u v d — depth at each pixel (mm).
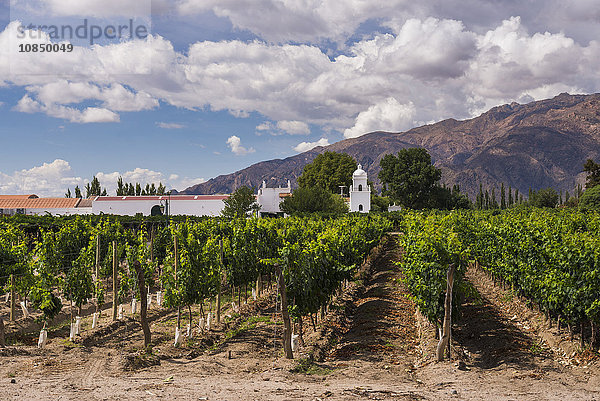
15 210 68188
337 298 18797
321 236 16203
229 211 62375
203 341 13250
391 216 59812
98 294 14859
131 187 92750
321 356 12172
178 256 17828
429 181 94688
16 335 13727
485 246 21812
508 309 17078
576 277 12328
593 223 19141
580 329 13156
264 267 18781
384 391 8781
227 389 8695
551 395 8648
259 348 12602
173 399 7969
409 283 14125
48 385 8844
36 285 13016
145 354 11438
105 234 21672
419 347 12875
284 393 8492
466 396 8586
